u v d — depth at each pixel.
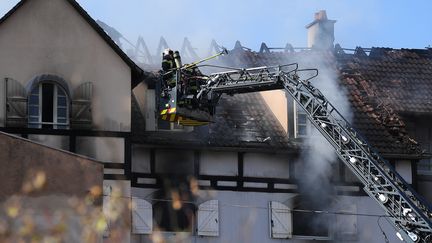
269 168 42.31
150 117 41.44
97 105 39.12
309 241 42.16
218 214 41.16
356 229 42.72
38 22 39.06
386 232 43.09
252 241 41.38
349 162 35.72
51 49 39.00
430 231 33.31
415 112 46.50
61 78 38.78
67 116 38.78
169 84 38.56
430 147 46.88
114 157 38.84
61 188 30.58
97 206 32.47
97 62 39.41
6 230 26.48
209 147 41.28
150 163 40.84
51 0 39.34
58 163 30.58
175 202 28.02
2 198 28.28
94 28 39.50
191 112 38.56
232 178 41.78
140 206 40.16
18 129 37.91
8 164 28.66
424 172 45.69
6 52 38.47
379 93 47.41
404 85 48.41
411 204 33.88
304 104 37.06
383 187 34.81
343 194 42.94
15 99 38.03
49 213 28.81
